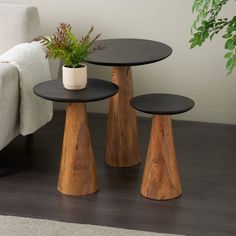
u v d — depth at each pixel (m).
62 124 4.11
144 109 2.96
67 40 3.04
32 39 3.73
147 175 3.08
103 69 4.25
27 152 3.65
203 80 4.12
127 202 3.04
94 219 2.87
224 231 2.77
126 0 4.07
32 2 4.20
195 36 2.88
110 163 3.49
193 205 3.01
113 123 3.45
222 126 4.12
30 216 2.89
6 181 3.26
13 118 3.29
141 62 3.20
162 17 4.05
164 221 2.85
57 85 3.15
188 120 4.22
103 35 4.16
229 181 3.28
